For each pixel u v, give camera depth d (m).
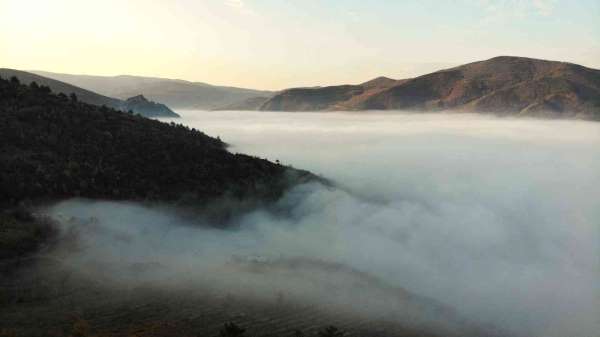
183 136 156.75
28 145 107.00
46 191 91.94
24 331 46.62
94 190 101.12
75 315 51.94
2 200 82.75
